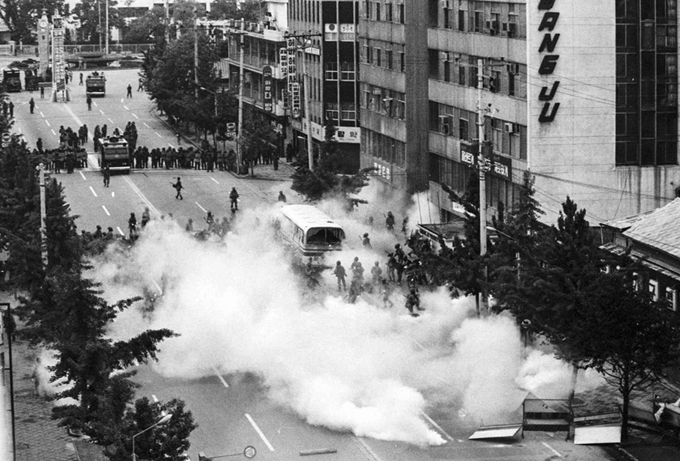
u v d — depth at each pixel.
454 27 101.12
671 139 89.38
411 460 54.41
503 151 92.25
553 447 55.84
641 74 88.25
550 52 86.94
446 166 104.69
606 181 88.81
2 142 118.69
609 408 59.00
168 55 150.12
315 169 102.56
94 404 49.56
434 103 106.38
